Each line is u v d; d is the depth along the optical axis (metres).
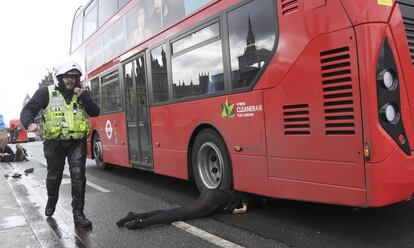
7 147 16.03
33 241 4.87
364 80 3.88
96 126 11.55
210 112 6.02
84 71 12.69
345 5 4.00
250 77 5.19
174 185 8.45
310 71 4.34
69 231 5.29
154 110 7.77
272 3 4.81
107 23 10.38
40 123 6.10
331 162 4.20
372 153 3.86
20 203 7.10
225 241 4.64
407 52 4.14
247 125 5.27
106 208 6.63
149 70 7.93
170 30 7.12
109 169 11.58
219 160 5.98
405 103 4.08
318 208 5.75
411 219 5.05
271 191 4.93
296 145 4.56
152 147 7.94
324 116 4.23
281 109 4.72
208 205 5.58
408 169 4.02
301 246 4.33
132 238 4.93
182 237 4.87
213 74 5.95
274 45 4.78
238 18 5.40
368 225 4.91
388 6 4.01
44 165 14.30
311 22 4.31
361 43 3.89
